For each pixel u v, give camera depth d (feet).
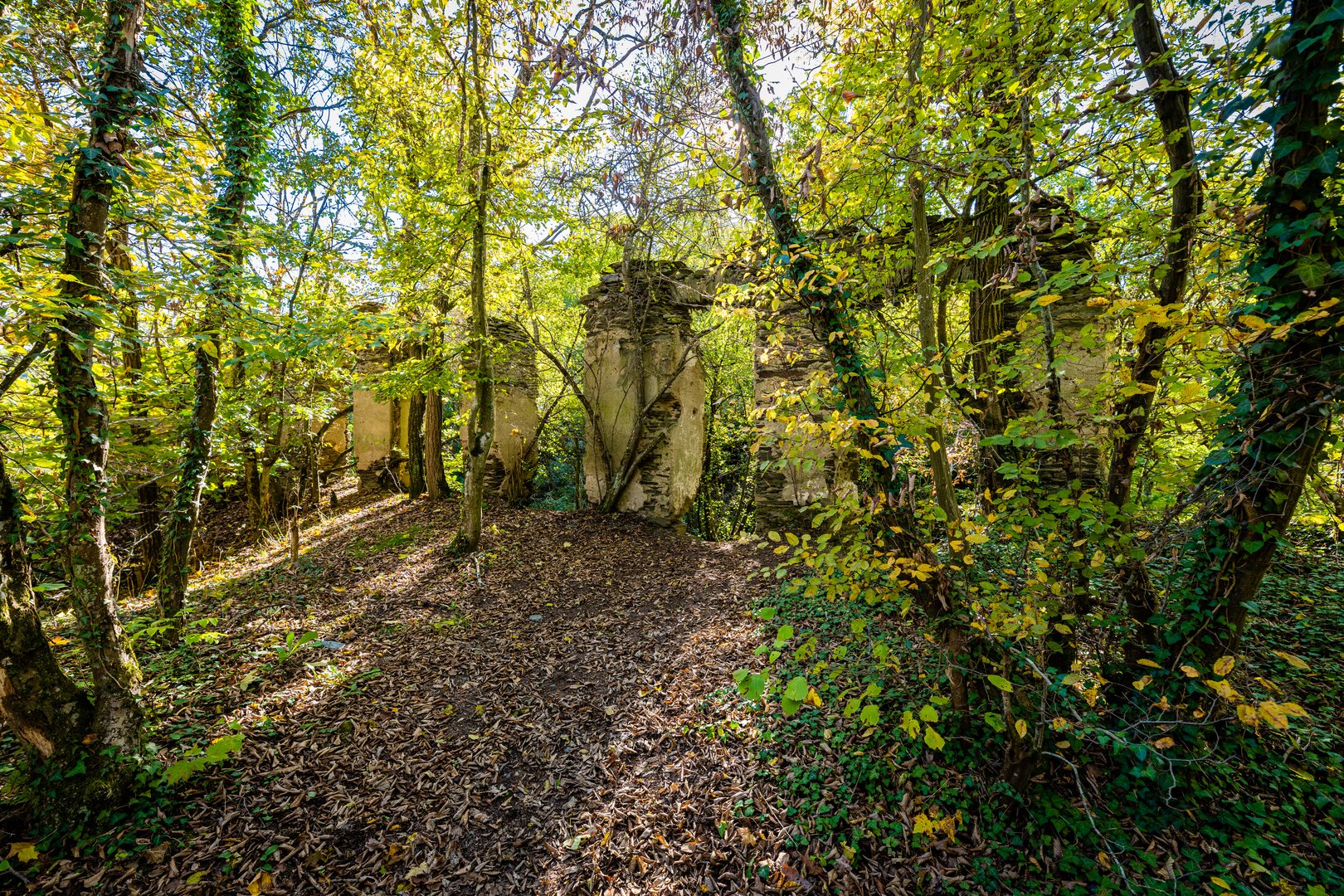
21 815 10.66
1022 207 11.25
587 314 40.65
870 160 13.74
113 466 21.81
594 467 39.78
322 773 12.92
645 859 10.73
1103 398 10.31
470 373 29.91
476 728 15.25
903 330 19.75
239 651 17.74
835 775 11.94
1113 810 10.20
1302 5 7.92
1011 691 10.41
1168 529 9.97
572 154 27.89
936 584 11.09
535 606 23.95
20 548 10.70
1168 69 10.99
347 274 29.78
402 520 37.37
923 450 14.15
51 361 12.09
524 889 10.25
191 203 14.58
